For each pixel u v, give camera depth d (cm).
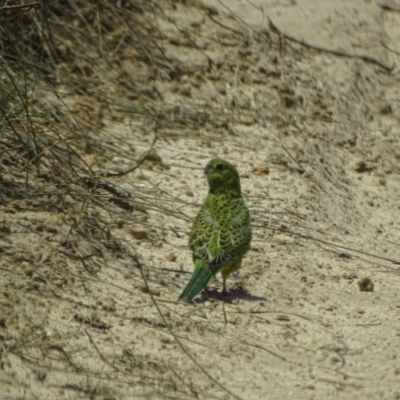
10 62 2288
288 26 2952
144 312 1772
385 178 2611
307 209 2306
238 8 2919
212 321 1789
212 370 1644
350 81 2894
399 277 2091
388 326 1858
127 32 2684
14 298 1703
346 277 2052
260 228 2180
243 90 2691
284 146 2545
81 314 1720
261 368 1670
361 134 2747
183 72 2669
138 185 2223
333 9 3072
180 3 2839
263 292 1922
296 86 2784
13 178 2086
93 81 2548
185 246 2042
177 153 2389
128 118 2470
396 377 1684
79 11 2628
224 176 1880
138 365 1622
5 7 2153
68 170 2155
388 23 3164
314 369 1689
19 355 1580
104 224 2034
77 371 1577
